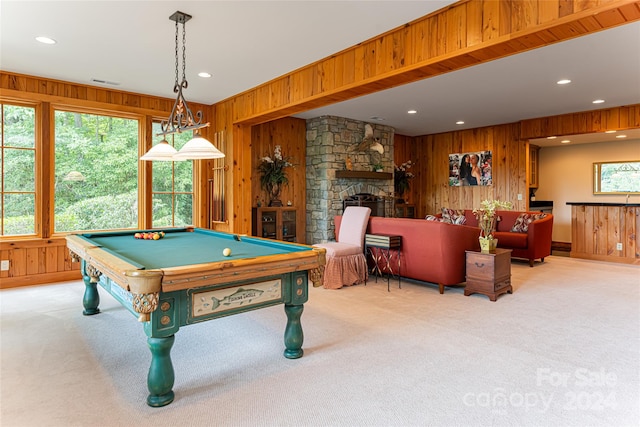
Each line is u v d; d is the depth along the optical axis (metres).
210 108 6.04
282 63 4.12
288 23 3.17
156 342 2.02
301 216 7.17
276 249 2.88
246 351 2.75
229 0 2.80
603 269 5.80
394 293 4.37
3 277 4.47
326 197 6.83
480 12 2.71
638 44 3.62
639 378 2.34
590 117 6.42
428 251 4.40
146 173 5.45
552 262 6.43
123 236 3.78
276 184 6.73
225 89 5.14
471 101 5.84
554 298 4.14
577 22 2.30
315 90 4.11
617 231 6.43
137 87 5.04
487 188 8.04
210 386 2.25
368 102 5.92
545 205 8.98
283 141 6.91
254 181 6.55
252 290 2.38
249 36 3.42
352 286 4.71
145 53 3.85
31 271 4.64
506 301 4.02
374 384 2.26
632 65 4.21
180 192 5.88
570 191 9.02
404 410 1.99
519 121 7.39
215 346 2.84
